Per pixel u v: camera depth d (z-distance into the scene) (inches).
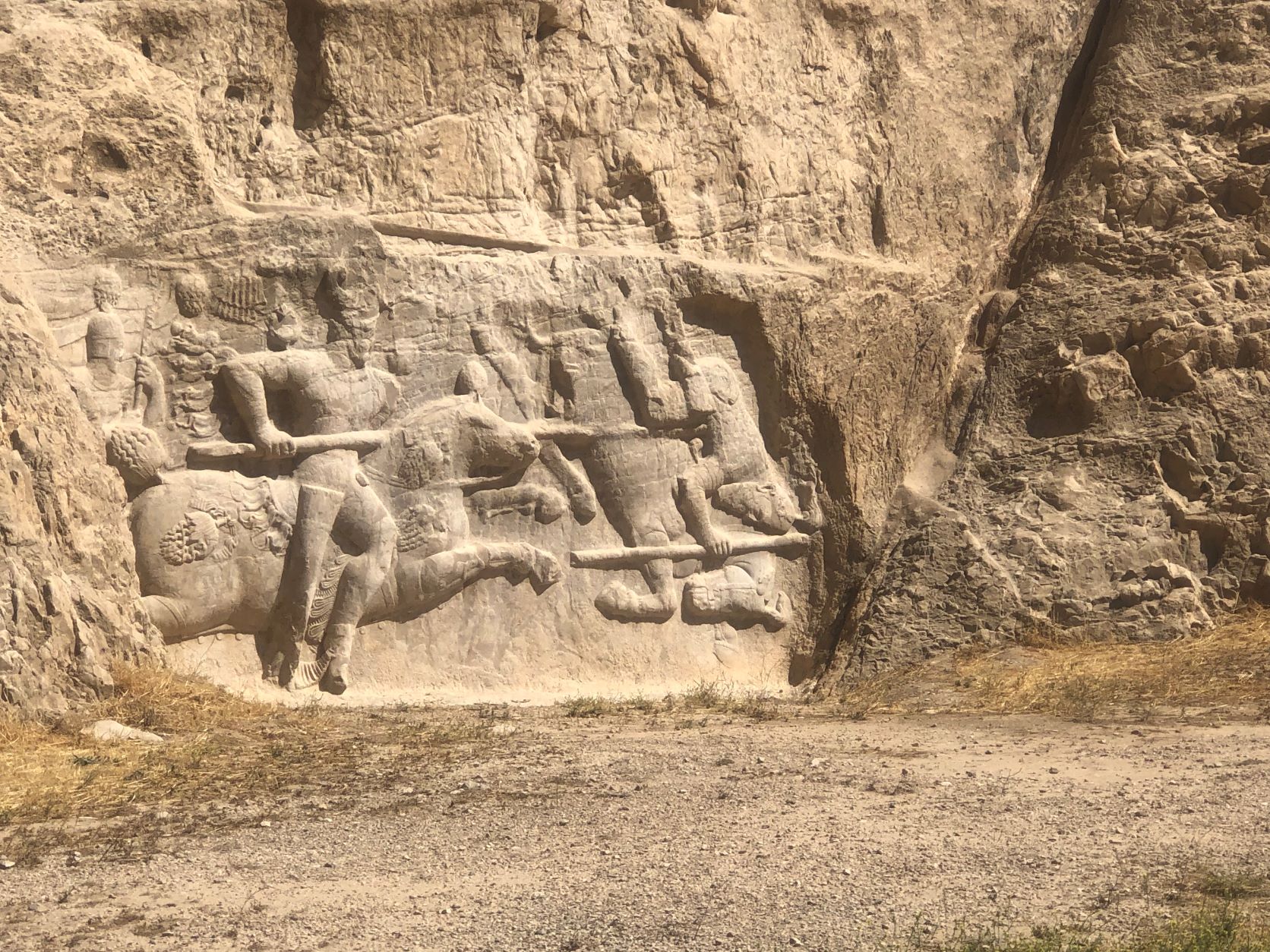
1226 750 352.2
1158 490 519.5
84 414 435.8
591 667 493.7
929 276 552.4
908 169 556.1
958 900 243.3
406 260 483.8
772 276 522.0
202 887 257.4
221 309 460.4
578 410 500.7
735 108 534.3
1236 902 240.5
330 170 484.1
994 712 422.9
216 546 450.6
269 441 458.0
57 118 448.1
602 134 518.0
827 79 550.3
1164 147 564.4
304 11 483.8
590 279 504.7
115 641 412.5
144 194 457.1
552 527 497.7
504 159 502.9
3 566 385.4
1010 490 525.7
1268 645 474.6
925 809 303.3
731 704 457.1
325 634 465.4
